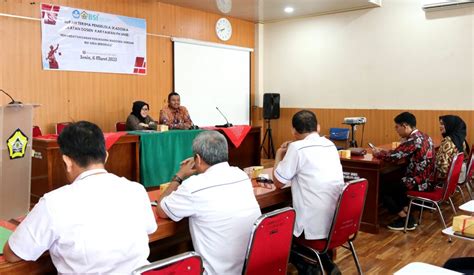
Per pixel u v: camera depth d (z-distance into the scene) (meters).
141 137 4.68
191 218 1.83
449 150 3.96
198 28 7.14
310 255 2.68
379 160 3.80
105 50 5.88
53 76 5.36
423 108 6.47
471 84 6.01
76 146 1.36
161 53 6.61
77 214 1.28
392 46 6.70
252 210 1.84
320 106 7.62
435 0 6.11
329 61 7.44
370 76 6.98
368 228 3.86
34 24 5.13
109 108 6.01
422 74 6.44
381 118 6.91
